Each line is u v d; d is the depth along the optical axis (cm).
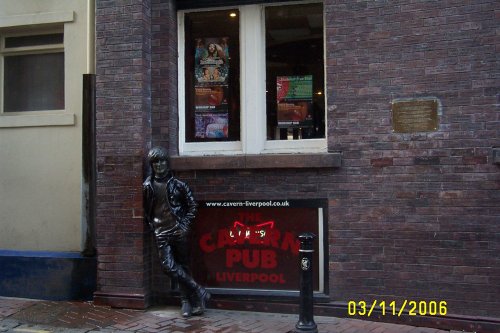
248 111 655
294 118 650
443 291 568
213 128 675
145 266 641
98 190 648
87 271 675
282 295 616
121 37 647
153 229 607
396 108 587
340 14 606
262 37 659
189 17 685
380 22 595
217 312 623
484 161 559
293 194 616
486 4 563
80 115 722
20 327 569
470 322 554
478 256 558
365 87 597
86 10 721
